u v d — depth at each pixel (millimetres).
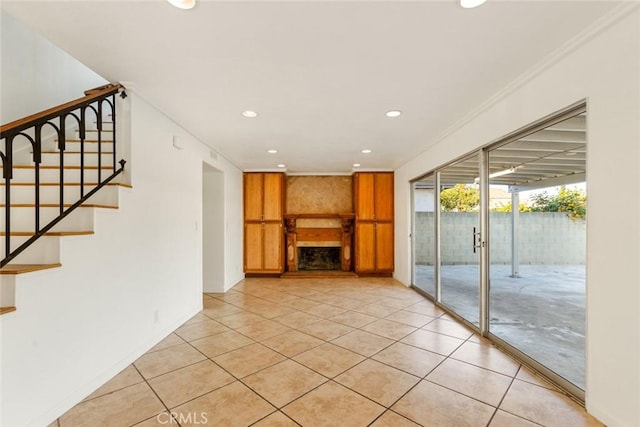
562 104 2010
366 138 4016
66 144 2934
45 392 1759
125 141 2545
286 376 2295
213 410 1879
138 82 2438
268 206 6262
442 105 2900
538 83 2227
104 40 1858
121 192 2428
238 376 2297
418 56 2055
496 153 3084
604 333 1722
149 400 1989
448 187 4516
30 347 1687
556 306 2969
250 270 6230
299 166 6062
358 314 3859
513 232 3414
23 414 1640
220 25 1715
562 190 2656
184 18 1649
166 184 3139
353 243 6719
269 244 6258
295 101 2811
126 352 2471
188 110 3014
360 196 6289
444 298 4336
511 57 2066
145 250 2754
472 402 1957
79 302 2016
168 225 3176
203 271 5062
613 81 1662
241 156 5082
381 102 2838
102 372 2197
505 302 3377
